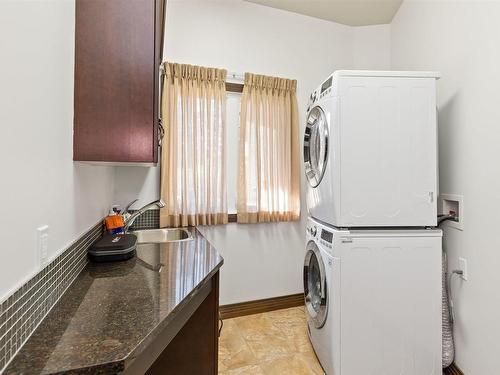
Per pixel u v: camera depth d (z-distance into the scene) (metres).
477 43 1.43
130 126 1.00
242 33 2.42
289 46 2.57
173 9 2.21
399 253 1.47
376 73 1.50
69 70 0.91
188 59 2.25
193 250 1.39
